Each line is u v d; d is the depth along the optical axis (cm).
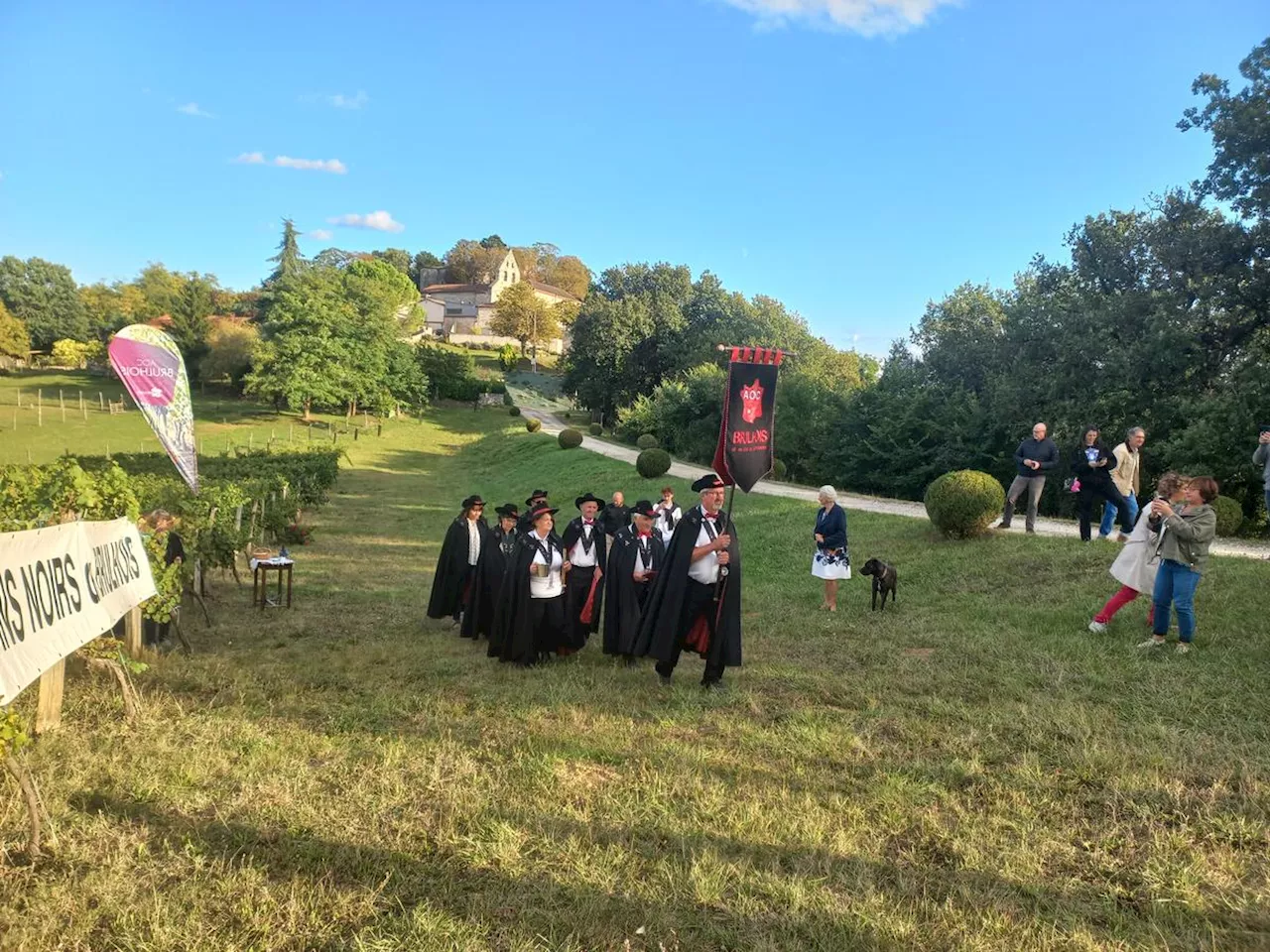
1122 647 768
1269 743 537
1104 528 1248
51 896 358
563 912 361
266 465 2675
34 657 407
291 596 1117
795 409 3728
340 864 397
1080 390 2412
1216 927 357
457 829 435
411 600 1185
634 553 834
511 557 803
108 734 550
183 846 411
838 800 471
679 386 4494
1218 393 2042
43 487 611
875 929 348
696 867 392
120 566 558
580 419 6856
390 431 5750
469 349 10788
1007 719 596
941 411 3069
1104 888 388
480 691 688
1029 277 3906
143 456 3108
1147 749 532
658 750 546
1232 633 770
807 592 1188
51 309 8712
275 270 7769
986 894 379
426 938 338
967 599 1045
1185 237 2211
